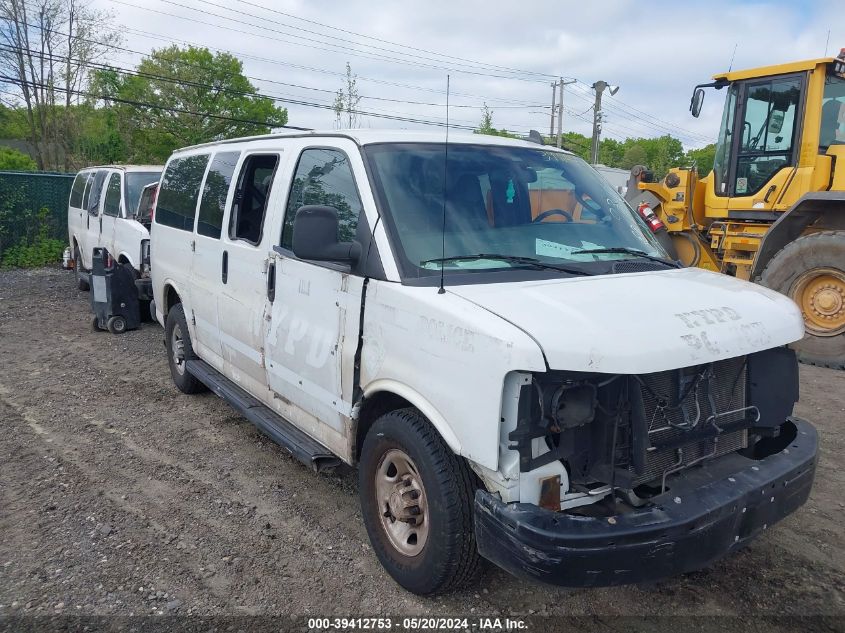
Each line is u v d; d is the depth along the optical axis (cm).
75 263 1378
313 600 350
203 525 426
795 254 817
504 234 373
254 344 475
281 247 438
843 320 789
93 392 688
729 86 951
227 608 344
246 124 4978
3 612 337
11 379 728
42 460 521
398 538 357
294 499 461
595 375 290
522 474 283
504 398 281
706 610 340
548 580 271
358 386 369
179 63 4759
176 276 621
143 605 345
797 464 324
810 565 379
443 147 402
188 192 607
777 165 909
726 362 328
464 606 343
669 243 1051
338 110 2512
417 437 326
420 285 331
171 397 674
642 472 290
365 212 365
